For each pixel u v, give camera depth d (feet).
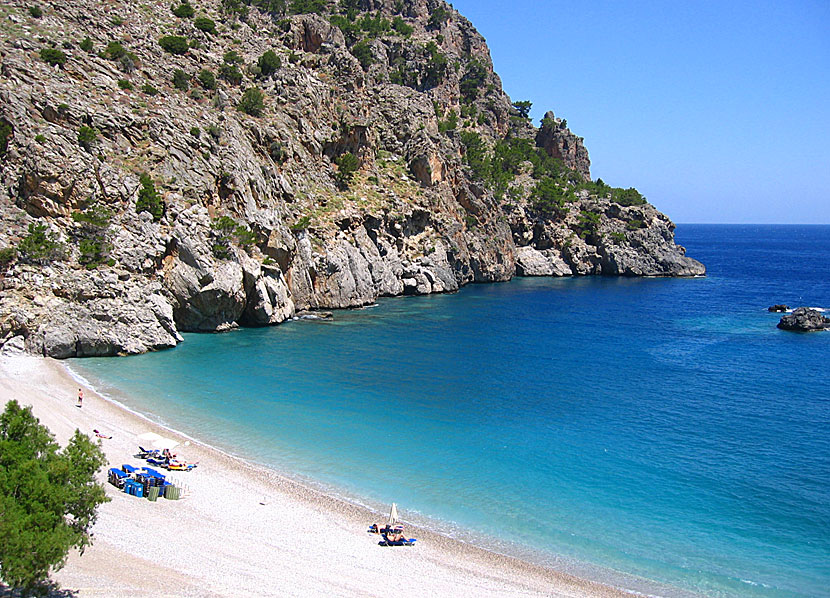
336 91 452.35
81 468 81.30
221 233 269.64
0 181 231.09
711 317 376.68
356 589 92.27
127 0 392.06
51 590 81.46
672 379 228.84
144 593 84.02
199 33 400.88
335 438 157.89
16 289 208.44
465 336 300.20
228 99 354.33
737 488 135.64
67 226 229.25
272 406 180.24
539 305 411.13
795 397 207.00
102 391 180.24
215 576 91.30
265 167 332.60
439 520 117.80
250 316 291.99
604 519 120.67
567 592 96.37
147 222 245.24
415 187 472.03
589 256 626.64
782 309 395.14
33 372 187.62
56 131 241.35
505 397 201.05
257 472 133.80
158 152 268.82
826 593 98.73
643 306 416.87
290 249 319.47
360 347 265.95
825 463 150.30
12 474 73.67
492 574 100.01
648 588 98.58
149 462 131.54
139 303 231.91
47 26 306.76
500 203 591.78
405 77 636.48
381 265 410.11
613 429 172.24
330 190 397.80
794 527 119.14
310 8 605.31
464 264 505.66
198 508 113.91
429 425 171.22
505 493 130.31
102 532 99.60
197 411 171.22
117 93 286.25
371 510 120.26
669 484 137.08
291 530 109.40
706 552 109.91
